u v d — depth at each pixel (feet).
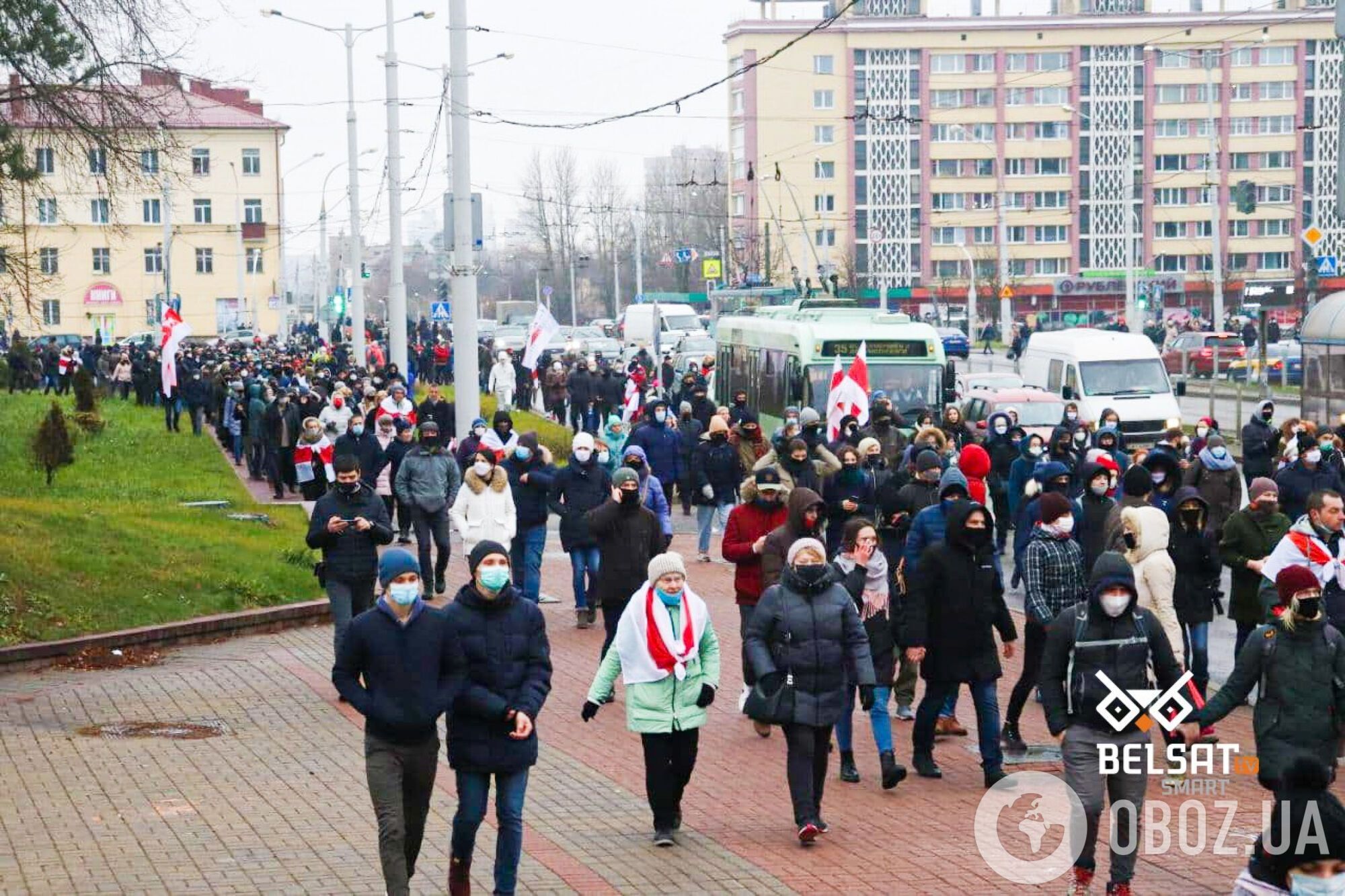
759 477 44.55
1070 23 399.65
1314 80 404.57
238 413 118.32
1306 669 30.78
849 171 403.34
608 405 136.67
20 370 175.32
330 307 302.86
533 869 31.60
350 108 163.63
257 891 29.73
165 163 72.23
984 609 37.47
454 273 92.84
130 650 55.06
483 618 28.53
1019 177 406.21
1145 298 313.32
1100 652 29.45
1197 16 400.47
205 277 315.58
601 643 57.16
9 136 67.82
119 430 132.36
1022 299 383.45
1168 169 408.67
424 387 191.21
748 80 400.47
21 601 55.31
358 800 36.60
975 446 48.29
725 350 135.64
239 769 39.58
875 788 37.93
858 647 33.40
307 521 84.38
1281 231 410.11
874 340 104.22
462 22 92.27
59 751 41.32
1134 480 45.62
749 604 44.70
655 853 32.73
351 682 27.76
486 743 28.45
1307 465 61.77
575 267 397.60
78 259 305.94
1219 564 44.88
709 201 436.35
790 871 31.40
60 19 66.18
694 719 33.12
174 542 65.67
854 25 397.19
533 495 60.03
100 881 30.25
